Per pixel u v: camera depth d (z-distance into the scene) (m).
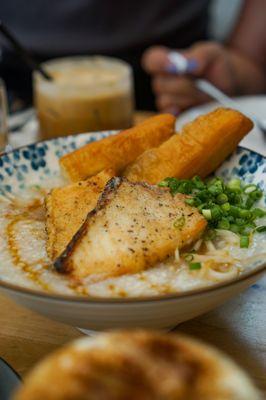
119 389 0.15
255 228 0.31
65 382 0.15
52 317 0.26
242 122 0.37
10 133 0.56
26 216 0.34
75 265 0.27
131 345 0.17
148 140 0.38
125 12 0.78
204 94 0.74
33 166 0.38
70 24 0.78
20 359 0.28
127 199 0.30
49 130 0.52
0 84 0.52
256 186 0.35
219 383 0.15
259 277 0.26
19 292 0.24
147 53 0.78
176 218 0.29
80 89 0.50
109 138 0.38
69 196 0.32
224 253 0.30
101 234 0.28
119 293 0.26
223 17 0.98
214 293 0.24
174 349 0.16
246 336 0.30
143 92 0.84
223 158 0.38
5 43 0.79
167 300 0.24
